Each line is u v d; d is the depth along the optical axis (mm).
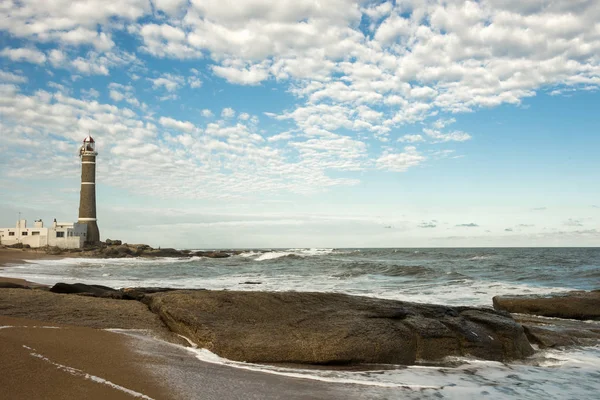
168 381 5660
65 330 7781
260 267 44594
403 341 8422
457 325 9078
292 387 6090
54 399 4582
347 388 6266
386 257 66938
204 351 7789
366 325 8625
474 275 30766
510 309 14719
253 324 8641
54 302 10578
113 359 6262
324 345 7883
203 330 8188
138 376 5664
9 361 5453
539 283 24656
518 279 27062
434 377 7426
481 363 8516
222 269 41688
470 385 7000
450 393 6457
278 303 9602
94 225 80875
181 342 8242
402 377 7289
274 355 7727
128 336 8023
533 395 6625
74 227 77188
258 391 5730
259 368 7125
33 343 6434
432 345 8625
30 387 4801
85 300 11125
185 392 5328
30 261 49062
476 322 9461
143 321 9492
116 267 44062
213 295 9781
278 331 8289
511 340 8977
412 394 6254
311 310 9375
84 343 6934
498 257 63594
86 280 26844
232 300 9570
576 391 6855
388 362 8172
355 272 33625
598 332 11180
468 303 16453
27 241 75375
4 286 14445
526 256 67312
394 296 18469
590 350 9711
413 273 31359
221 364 7074
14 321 8164
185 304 9328
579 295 14508
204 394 5352
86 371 5535
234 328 8352
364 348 8008
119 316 9750
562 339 10148
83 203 80000
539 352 9453
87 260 59625
